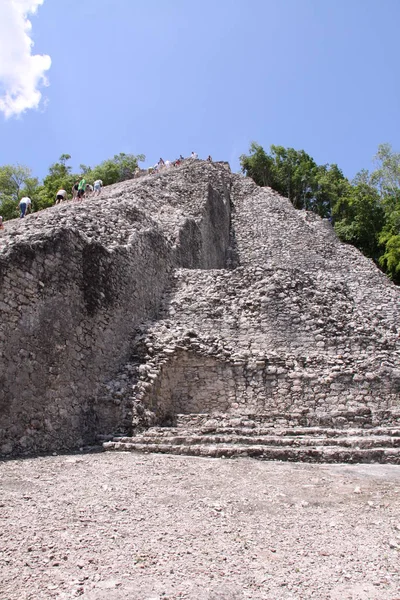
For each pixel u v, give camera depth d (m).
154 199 18.22
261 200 28.03
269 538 4.00
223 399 9.73
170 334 10.42
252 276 12.34
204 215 19.05
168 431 8.29
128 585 3.15
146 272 11.76
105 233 11.05
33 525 4.03
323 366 9.83
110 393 8.74
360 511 4.71
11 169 34.28
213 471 6.12
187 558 3.57
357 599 3.06
